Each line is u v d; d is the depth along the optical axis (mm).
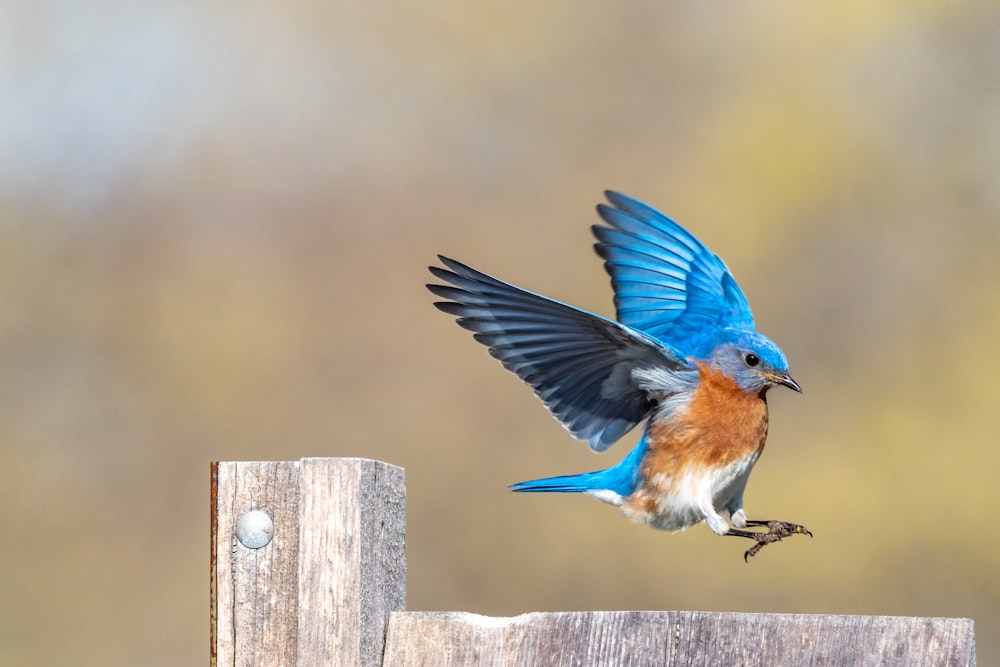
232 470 6738
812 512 22047
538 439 21953
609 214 9328
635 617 6441
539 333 8125
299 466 6695
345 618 6543
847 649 6168
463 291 7969
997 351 23625
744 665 6258
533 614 6582
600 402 8570
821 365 23844
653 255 9250
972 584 21844
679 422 8555
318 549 6605
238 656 6609
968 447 22750
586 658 6453
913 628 6121
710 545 21297
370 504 6703
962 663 6035
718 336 8680
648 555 21203
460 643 6617
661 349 8281
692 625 6367
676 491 8555
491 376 22500
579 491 8875
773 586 21406
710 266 9156
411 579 21406
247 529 6672
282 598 6637
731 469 8555
